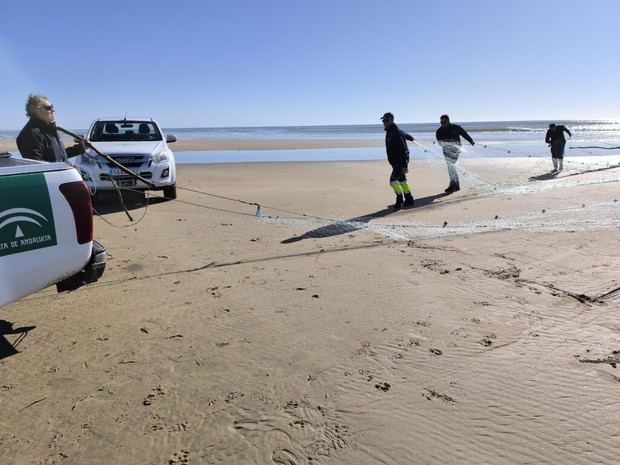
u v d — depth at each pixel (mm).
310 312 4223
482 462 2416
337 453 2512
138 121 10812
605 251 5703
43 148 4750
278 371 3293
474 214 8289
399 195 9094
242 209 9258
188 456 2520
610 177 12742
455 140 10938
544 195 10008
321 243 6555
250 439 2635
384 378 3172
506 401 2887
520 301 4336
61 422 2811
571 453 2451
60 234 3254
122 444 2621
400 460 2447
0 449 2592
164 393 3072
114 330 3947
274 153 26641
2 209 3004
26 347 3688
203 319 4129
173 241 6750
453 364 3314
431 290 4656
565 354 3406
